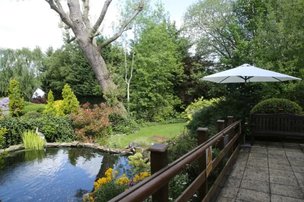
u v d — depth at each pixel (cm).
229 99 653
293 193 301
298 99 720
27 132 868
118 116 1078
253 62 801
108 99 1150
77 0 1112
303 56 727
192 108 1225
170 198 265
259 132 564
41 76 2228
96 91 1947
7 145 838
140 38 1481
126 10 1452
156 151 156
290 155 470
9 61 1983
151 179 129
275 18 827
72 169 641
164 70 1409
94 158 738
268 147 536
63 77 2223
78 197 479
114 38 1176
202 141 268
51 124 927
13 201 466
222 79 614
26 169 643
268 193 300
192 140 420
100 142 882
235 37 1266
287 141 592
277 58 772
